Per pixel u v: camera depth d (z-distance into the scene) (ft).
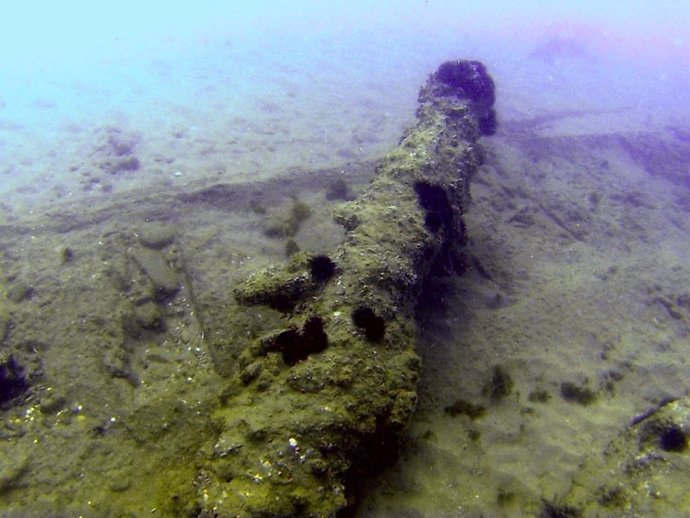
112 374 15.88
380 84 55.62
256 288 14.52
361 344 12.77
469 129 25.67
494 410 16.46
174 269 20.45
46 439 14.10
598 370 18.54
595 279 24.02
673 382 18.25
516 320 20.53
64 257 20.44
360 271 14.56
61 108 46.29
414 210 17.61
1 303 17.97
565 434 15.74
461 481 14.01
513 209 29.12
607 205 31.48
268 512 9.91
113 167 31.14
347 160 32.53
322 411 11.35
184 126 39.45
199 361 16.70
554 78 68.18
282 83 54.13
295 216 25.04
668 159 39.19
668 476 12.96
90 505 12.60
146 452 13.88
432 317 20.01
